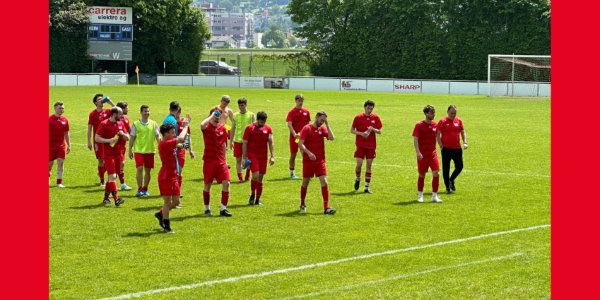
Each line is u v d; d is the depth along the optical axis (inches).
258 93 3117.6
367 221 761.6
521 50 3897.6
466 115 2076.8
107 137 865.5
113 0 3954.2
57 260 615.5
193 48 4237.2
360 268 596.1
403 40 4126.5
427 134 852.0
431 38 4072.3
